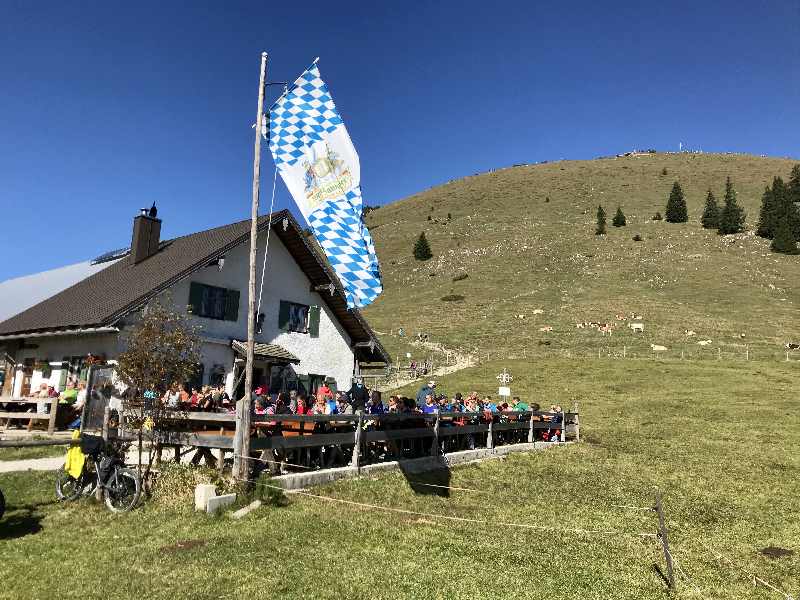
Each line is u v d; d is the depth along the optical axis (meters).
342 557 8.13
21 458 14.91
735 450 21.47
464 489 13.62
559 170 163.50
